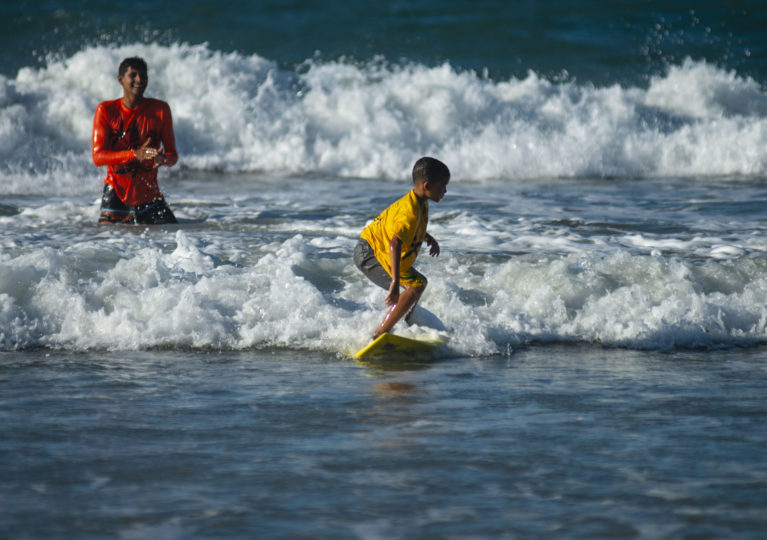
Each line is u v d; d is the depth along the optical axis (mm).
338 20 85938
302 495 13836
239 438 16656
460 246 37188
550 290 27781
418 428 17328
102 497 13719
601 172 65188
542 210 47469
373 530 12562
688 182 60688
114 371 21766
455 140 68500
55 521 12820
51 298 26188
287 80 73188
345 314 25828
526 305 27484
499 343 25047
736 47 83188
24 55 76000
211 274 29844
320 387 20516
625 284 29656
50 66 71312
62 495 13797
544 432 17109
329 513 13148
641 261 30969
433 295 28344
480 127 69375
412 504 13508
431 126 69312
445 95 70188
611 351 24625
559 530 12594
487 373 22031
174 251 33750
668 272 30344
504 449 16062
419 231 24422
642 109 72812
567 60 80938
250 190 56531
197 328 24922
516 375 21844
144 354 23578
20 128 63719
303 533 12461
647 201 50969
